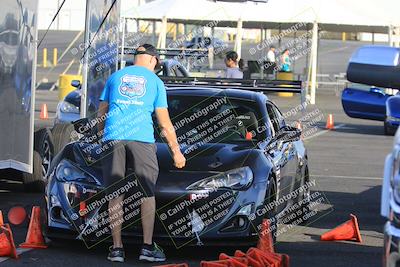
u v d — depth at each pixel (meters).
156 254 7.55
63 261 7.54
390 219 4.28
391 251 4.23
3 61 9.56
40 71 42.38
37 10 9.53
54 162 8.17
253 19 31.20
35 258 7.62
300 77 37.22
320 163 16.11
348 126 24.94
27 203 10.55
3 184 12.21
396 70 5.45
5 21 9.34
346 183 13.42
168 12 31.20
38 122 22.41
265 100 9.46
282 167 8.73
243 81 10.96
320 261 7.87
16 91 9.46
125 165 7.60
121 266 7.40
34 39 9.65
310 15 31.47
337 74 42.94
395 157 4.27
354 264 7.77
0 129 9.73
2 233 7.73
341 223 9.95
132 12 31.66
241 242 7.74
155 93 7.64
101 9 12.38
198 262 7.65
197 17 31.36
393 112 21.69
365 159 16.98
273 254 7.09
